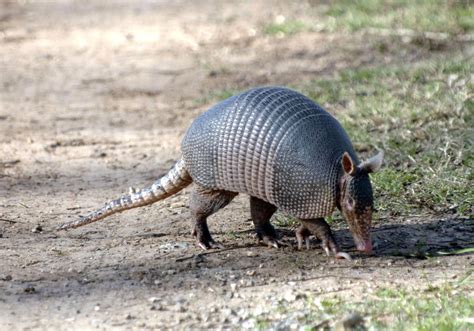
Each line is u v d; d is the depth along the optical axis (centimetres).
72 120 1845
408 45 2139
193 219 1040
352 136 1454
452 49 2044
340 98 1723
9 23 3262
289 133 934
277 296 880
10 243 1079
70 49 2705
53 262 1005
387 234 1069
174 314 841
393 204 1171
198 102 1922
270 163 938
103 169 1466
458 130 1406
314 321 809
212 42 2586
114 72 2330
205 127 988
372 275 932
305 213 944
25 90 2169
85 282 936
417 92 1638
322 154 922
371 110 1579
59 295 899
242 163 956
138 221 1176
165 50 2558
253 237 1080
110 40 2808
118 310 855
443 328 761
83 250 1050
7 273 968
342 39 2328
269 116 950
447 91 1606
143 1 3684
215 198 1014
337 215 1136
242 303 865
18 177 1422
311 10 2852
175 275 951
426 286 892
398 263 969
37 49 2730
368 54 2139
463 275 921
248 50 2405
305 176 924
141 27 2998
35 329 814
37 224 1165
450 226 1093
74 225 1080
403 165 1322
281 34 2522
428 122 1475
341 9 2673
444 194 1193
